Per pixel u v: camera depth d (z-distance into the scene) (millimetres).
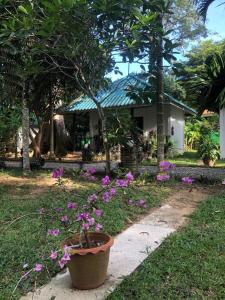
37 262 4109
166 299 3391
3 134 13359
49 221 5184
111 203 6492
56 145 17875
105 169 10305
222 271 3887
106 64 8789
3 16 8477
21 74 9914
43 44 7777
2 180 10195
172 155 16094
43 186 9219
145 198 7059
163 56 8414
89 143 15562
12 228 5543
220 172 9984
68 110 17156
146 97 9328
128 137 10023
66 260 3418
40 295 3582
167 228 5520
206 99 10438
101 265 3664
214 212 6105
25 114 11438
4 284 3773
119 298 3436
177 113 17922
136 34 7211
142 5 7676
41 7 7781
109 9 7082
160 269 4012
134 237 5129
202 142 12070
